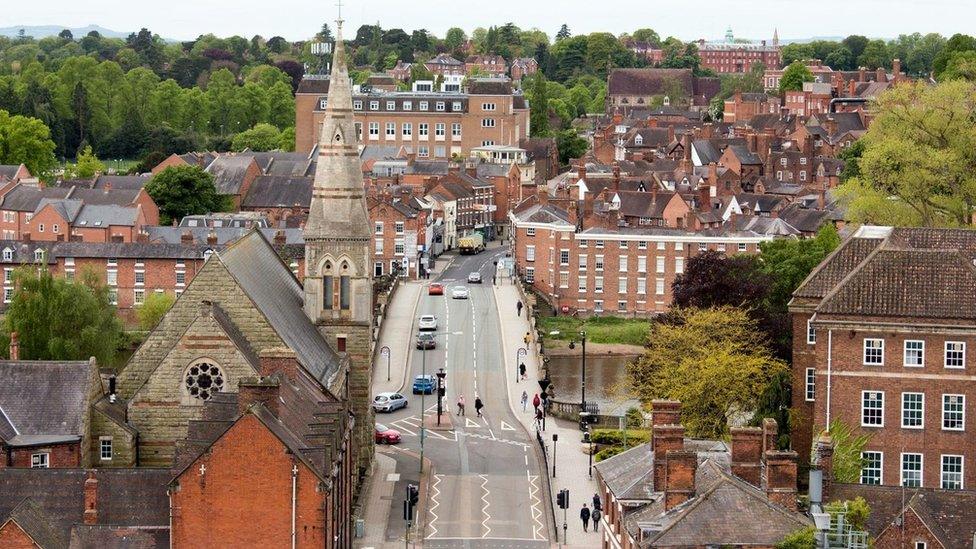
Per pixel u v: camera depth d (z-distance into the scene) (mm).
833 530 115875
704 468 125312
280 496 128250
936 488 131750
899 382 148875
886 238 163500
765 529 114250
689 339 191625
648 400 196125
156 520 130375
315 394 152500
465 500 175125
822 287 163250
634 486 129750
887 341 149000
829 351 149625
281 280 185375
